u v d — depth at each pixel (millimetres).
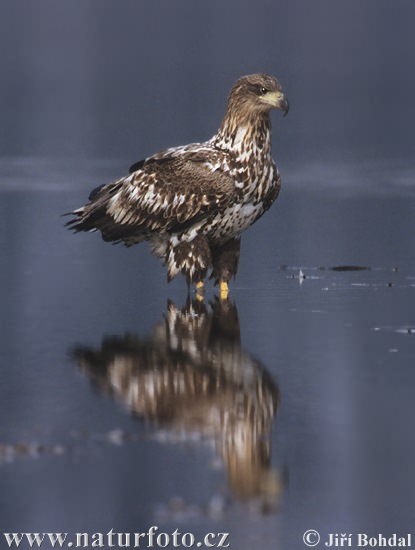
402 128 43406
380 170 33000
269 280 17828
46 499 9320
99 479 9594
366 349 13320
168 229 16297
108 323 14828
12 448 10156
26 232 22672
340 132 42094
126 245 17141
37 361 12875
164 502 9289
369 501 9375
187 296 16547
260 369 12531
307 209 25531
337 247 21000
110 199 16812
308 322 14742
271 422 10859
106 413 11031
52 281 17812
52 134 41188
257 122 16016
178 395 11586
